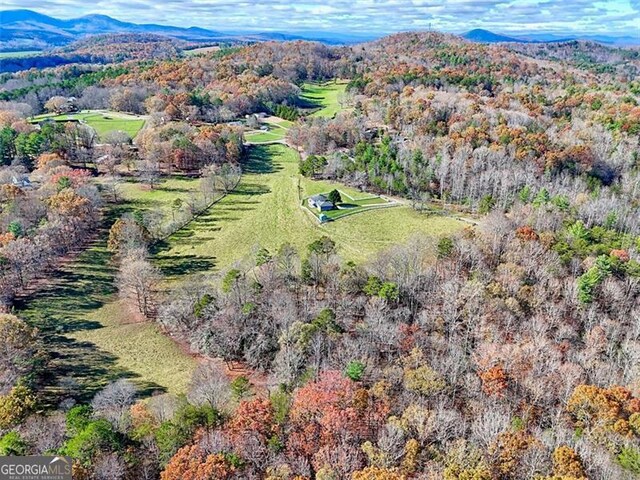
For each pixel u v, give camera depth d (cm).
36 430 5947
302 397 6078
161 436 5519
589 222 12212
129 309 10169
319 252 10494
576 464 5009
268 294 9200
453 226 13725
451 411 6112
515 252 9888
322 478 4875
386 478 4700
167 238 13325
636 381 6688
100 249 12531
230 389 7200
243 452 5231
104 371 8238
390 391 6588
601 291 8875
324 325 8012
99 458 5106
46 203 12488
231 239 13262
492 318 8331
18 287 10494
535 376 6894
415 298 9125
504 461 5228
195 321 9056
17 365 7669
